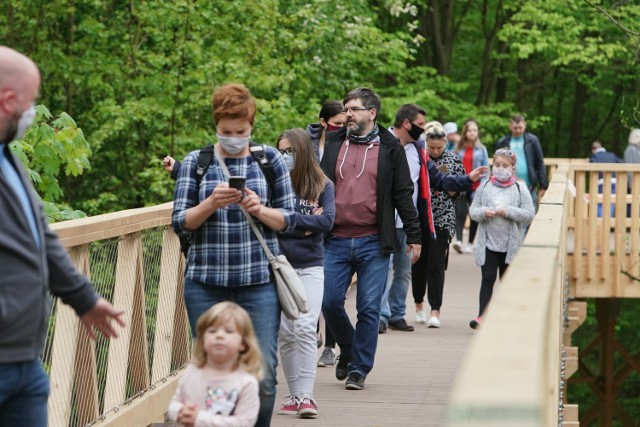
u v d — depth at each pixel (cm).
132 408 1538
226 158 1287
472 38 7925
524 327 600
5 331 880
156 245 1686
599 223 3628
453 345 2617
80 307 976
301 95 4753
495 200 2694
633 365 4862
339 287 1961
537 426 466
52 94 4581
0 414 920
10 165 911
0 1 4534
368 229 1933
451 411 466
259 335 1282
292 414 1820
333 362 2323
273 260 1280
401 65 5709
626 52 5997
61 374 1278
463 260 4634
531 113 8544
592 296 3616
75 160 2381
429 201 2472
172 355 1805
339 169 1939
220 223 1263
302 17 4691
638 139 4391
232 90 1256
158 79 4266
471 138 4281
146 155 4372
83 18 4525
